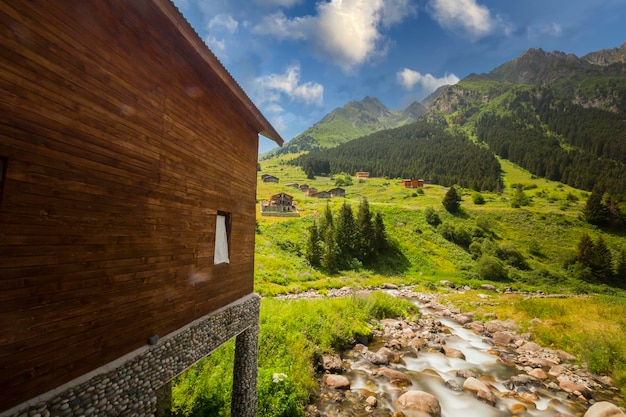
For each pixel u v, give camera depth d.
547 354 16.12
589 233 54.66
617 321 19.47
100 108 3.84
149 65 4.67
